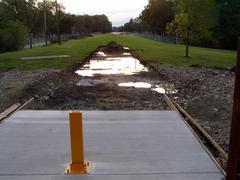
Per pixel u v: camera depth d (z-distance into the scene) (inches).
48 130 261.1
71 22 3572.8
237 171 158.4
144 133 252.7
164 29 3058.6
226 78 614.9
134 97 451.5
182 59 1020.5
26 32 1722.4
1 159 204.7
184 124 276.7
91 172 184.9
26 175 182.9
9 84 524.7
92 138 240.8
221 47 2074.3
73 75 672.4
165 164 195.6
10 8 2231.8
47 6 2957.7
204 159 203.0
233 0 2006.6
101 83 572.7
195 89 511.5
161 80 615.5
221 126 310.2
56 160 201.8
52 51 1182.9
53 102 419.2
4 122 282.4
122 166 192.7
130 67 837.8
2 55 1078.4
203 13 1055.6
